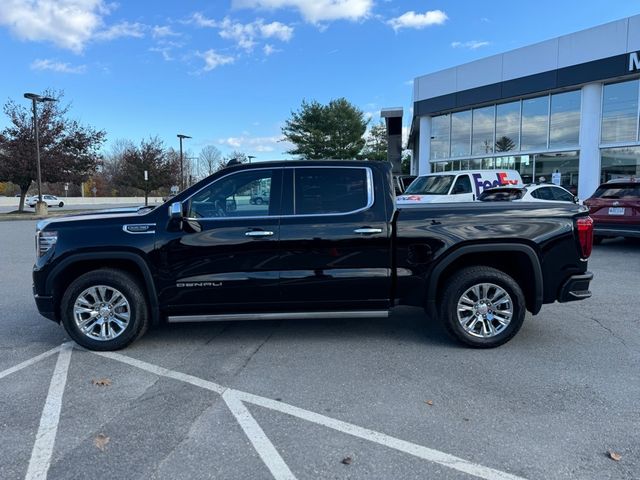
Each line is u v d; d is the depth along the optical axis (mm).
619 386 3945
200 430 3312
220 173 4898
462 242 4793
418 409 3586
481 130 20938
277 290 4805
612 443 3107
